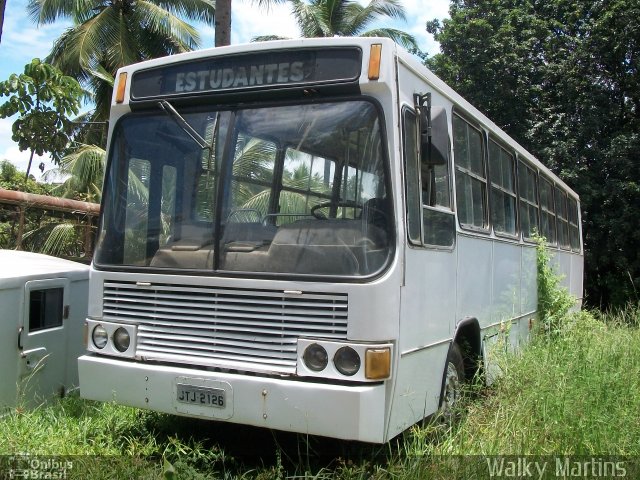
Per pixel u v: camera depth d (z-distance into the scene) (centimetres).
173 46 1947
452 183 565
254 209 466
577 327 884
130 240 496
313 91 458
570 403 540
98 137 1767
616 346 739
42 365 569
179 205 484
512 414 525
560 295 909
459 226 577
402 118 456
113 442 502
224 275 447
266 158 468
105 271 493
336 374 411
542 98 1992
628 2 1778
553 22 1998
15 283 541
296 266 433
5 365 533
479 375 596
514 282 776
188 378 441
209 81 490
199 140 486
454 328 554
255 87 473
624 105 1936
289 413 412
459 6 2058
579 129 1856
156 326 467
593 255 1897
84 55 1756
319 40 459
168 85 505
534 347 719
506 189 766
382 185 438
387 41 450
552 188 1077
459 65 1936
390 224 433
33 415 523
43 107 1011
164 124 504
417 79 502
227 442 532
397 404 434
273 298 432
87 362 480
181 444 486
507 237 741
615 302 1869
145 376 457
